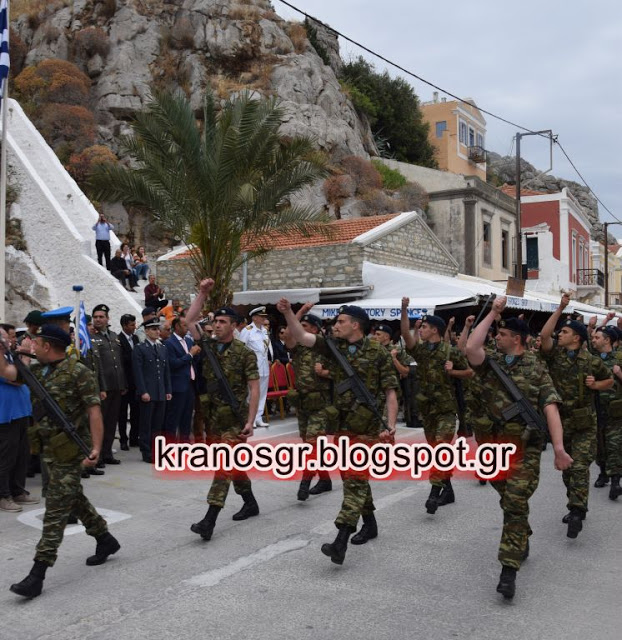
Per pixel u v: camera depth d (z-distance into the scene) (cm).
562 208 3853
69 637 403
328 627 413
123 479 818
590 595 468
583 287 3916
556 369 640
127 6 3322
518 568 457
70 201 2183
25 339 754
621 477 774
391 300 1557
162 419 956
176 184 1284
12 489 712
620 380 734
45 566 468
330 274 1716
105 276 1731
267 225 1385
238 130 1280
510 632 407
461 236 3144
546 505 714
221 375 596
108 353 884
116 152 2886
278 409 1391
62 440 472
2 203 1249
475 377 500
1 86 1270
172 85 3197
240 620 423
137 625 418
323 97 3384
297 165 1352
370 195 3072
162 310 1389
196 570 512
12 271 1806
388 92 4175
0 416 675
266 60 3369
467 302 1504
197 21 3325
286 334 795
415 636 401
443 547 569
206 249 1312
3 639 401
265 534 602
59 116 2869
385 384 536
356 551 557
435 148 4469
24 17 3428
